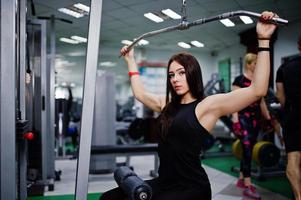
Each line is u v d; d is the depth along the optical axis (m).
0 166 1.24
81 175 1.24
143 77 9.56
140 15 5.89
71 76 17.16
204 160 6.04
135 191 1.26
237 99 1.26
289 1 4.56
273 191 3.63
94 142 4.79
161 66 9.75
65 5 5.34
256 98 1.23
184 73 1.42
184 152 1.34
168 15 5.57
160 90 9.68
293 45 6.46
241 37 7.11
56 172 4.36
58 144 6.26
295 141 2.27
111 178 4.43
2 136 1.24
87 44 1.27
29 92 3.57
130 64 1.84
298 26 6.27
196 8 4.69
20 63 1.97
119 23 6.54
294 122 2.27
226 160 6.04
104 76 4.86
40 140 3.72
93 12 1.27
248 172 3.36
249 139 3.34
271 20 1.16
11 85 1.25
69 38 7.85
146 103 1.77
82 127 1.25
